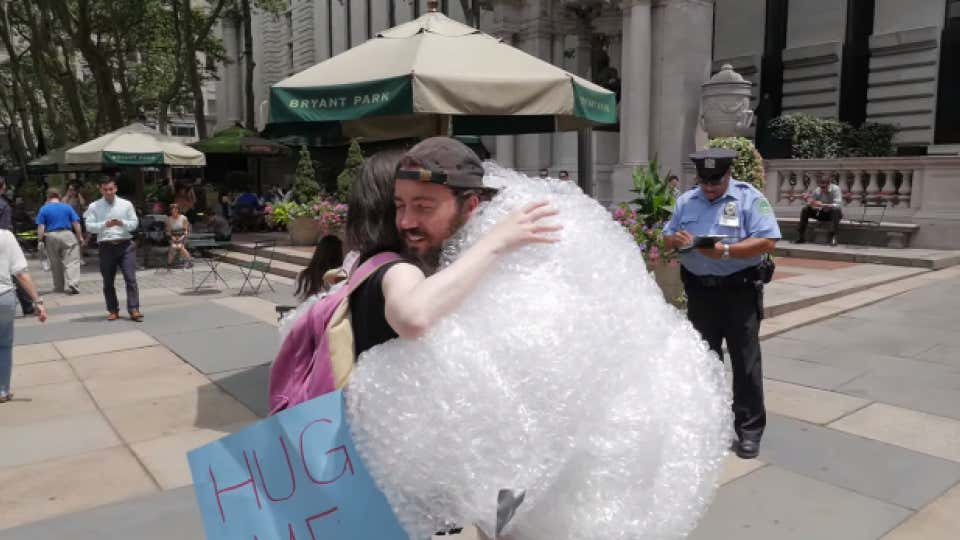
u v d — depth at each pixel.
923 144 18.48
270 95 5.12
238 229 19.53
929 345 6.84
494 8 19.89
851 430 4.63
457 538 2.99
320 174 23.80
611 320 1.50
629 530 1.55
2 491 3.80
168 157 14.46
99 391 5.64
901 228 13.03
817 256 12.81
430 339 1.42
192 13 26.25
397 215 1.65
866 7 19.50
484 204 1.66
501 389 1.37
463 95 4.54
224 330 7.91
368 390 1.47
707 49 15.45
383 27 29.55
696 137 14.98
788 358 6.45
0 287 5.23
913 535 3.26
